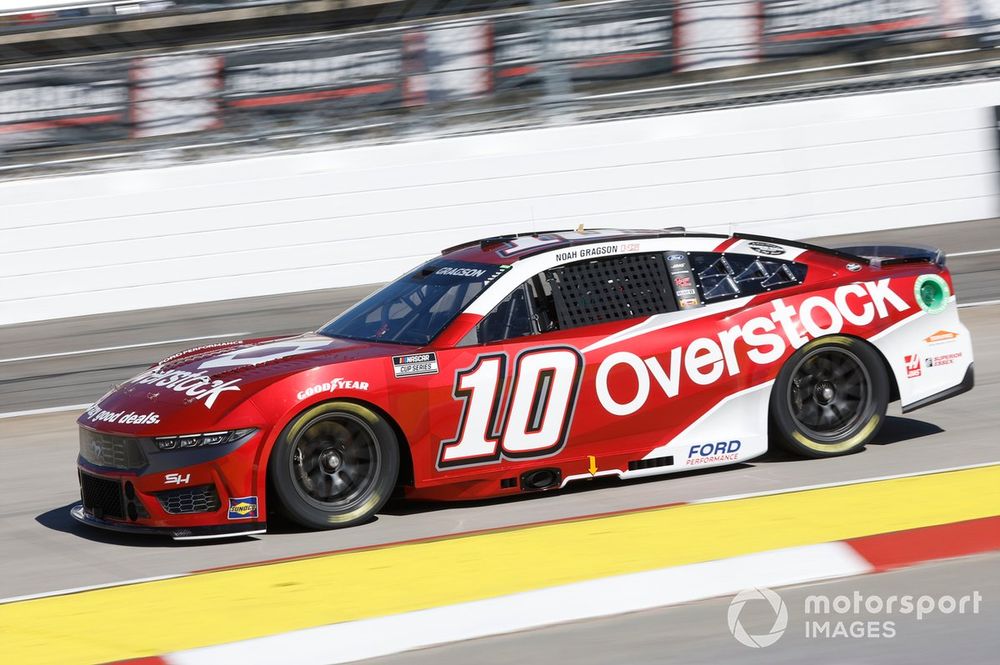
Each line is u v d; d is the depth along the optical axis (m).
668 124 55.22
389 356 21.17
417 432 21.22
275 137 55.78
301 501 20.70
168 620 16.83
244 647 15.56
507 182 53.88
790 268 24.38
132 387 22.31
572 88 58.25
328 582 18.09
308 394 20.42
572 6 57.81
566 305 22.52
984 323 39.78
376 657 15.19
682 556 18.52
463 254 24.42
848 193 56.50
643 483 23.61
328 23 63.56
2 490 26.42
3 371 41.50
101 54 60.50
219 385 20.81
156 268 51.72
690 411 23.02
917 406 24.81
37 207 50.56
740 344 23.33
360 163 53.38
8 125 53.34
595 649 15.20
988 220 57.88
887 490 21.89
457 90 57.00
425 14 63.44
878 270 24.89
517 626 16.05
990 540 18.72
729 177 55.53
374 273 53.31
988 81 60.22
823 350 24.06
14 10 59.28
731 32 59.94
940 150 57.22
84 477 21.89
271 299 51.69
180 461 20.14
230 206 52.12
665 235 23.88
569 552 19.00
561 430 22.12
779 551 18.48
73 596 18.36
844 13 61.41
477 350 21.62
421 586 17.69
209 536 20.16
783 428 24.00
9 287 50.53
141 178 51.84
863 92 60.78
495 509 22.25
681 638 15.47
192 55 54.75
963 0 62.47
